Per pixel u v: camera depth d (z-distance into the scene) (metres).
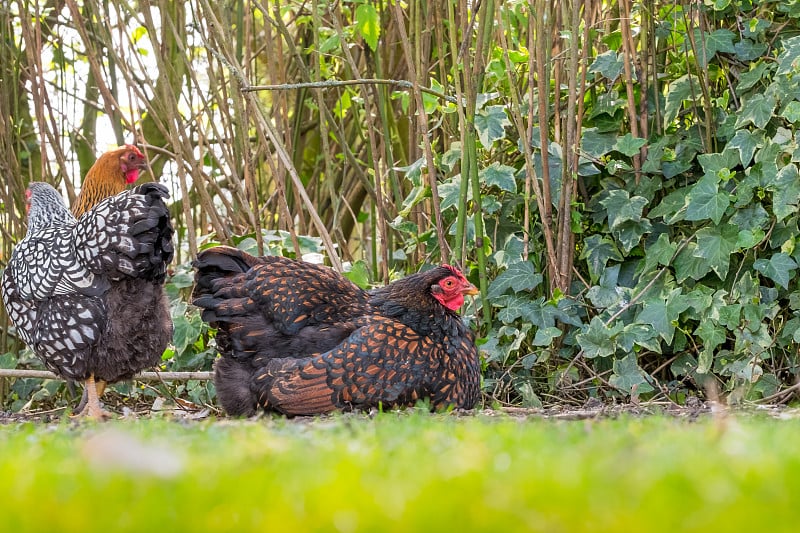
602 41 7.96
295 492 2.21
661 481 2.18
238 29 9.03
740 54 7.63
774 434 3.41
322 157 9.83
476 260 7.93
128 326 6.30
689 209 7.25
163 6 7.99
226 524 2.00
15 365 8.30
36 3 8.20
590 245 7.68
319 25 8.12
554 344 7.58
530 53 7.31
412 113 8.20
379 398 5.69
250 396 5.96
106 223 6.14
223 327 6.13
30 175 9.97
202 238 8.36
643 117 7.64
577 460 2.62
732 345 7.59
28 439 3.86
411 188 8.88
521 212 7.91
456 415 5.35
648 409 6.01
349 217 10.66
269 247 7.92
